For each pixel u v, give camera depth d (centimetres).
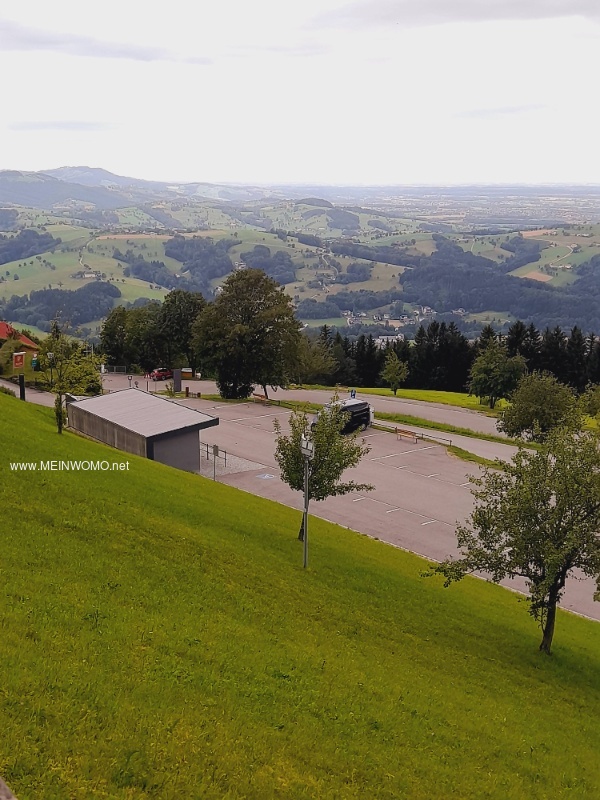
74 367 3641
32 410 4244
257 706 1341
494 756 1520
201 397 7256
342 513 3916
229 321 7138
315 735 1311
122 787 937
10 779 869
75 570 1772
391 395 8931
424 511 4006
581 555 2248
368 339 11856
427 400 8475
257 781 1059
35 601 1473
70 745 980
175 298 10381
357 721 1435
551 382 5606
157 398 4738
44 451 2806
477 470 4828
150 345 10375
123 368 10850
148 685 1254
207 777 1015
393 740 1413
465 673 2003
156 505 2584
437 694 1755
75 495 2355
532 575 2278
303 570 2453
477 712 1725
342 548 2906
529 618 2695
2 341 7406
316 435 2864
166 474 3291
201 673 1390
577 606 3056
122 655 1349
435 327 11262
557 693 2061
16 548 1794
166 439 4106
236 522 2748
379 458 5056
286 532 2880
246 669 1493
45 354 3778
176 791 959
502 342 9294
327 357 10250
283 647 1711
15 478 2325
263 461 4766
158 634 1513
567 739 1761
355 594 2381
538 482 2244
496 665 2136
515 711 1825
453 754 1455
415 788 1248
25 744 940
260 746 1175
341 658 1780
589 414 5500
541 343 10381
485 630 2402
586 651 2467
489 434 6200
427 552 3444
